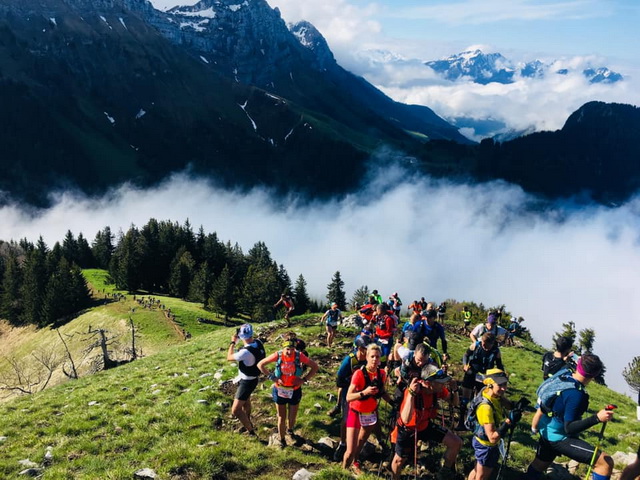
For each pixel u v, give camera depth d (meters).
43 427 13.98
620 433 14.98
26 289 114.38
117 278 128.88
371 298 25.20
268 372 11.50
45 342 94.56
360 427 10.28
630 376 44.56
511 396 19.69
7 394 69.81
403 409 9.36
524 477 9.32
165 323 86.62
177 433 12.56
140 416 13.91
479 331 14.68
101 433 13.09
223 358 22.25
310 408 13.95
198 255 154.25
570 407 8.23
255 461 10.82
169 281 130.38
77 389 20.08
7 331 120.44
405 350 11.33
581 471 11.22
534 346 35.09
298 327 29.28
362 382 10.02
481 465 9.06
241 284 133.38
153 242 144.00
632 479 8.02
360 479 9.78
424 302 23.91
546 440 8.77
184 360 24.08
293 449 11.51
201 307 110.44
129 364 28.11
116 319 88.38
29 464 11.42
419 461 11.25
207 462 10.48
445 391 9.93
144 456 11.23
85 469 10.94
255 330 30.42
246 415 12.30
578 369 8.37
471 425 9.32
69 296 107.62
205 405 14.52
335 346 22.94
